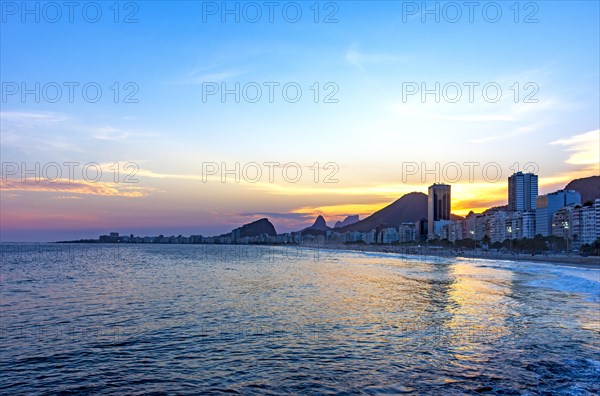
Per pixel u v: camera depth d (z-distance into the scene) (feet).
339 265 371.76
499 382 52.16
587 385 50.96
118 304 117.60
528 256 547.90
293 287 168.04
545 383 51.72
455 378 53.83
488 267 341.00
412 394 48.70
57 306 114.01
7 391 51.08
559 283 187.42
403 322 90.48
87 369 58.85
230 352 66.85
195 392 50.42
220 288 162.50
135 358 63.87
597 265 371.97
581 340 73.31
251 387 51.80
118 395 49.83
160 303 119.44
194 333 79.92
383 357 63.46
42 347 69.97
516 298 132.67
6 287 165.78
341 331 81.41
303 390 50.49
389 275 242.58
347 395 48.83
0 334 79.36
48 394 50.16
